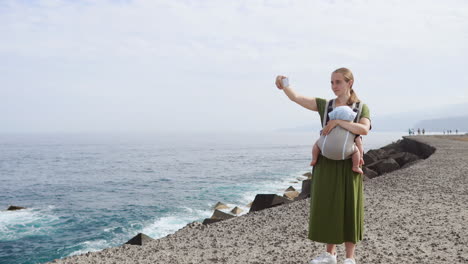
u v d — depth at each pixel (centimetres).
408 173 1354
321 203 330
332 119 316
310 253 469
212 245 533
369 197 908
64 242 1460
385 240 524
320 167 332
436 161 1788
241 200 2220
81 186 3241
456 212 703
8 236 1548
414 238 530
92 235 1552
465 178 1191
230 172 4103
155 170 4562
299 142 17888
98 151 9869
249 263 438
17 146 13512
